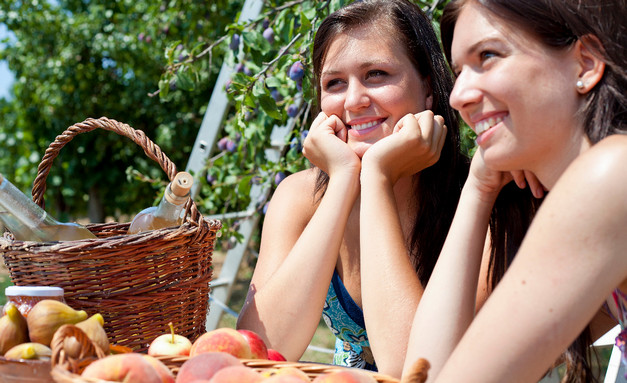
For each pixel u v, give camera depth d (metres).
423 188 1.76
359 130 1.65
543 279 0.92
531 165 1.09
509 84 1.04
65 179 8.59
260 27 2.64
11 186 1.43
